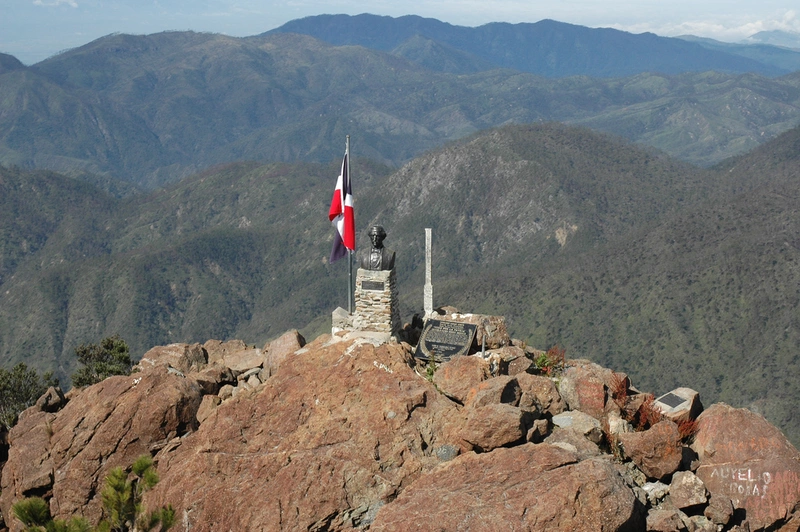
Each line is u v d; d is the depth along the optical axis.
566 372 17.97
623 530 12.30
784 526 13.95
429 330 19.08
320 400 15.89
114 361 28.58
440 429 14.98
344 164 20.98
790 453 14.59
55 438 17.31
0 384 26.81
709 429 15.21
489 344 19.52
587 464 12.90
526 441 14.56
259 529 13.73
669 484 14.34
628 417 16.45
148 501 15.23
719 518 13.45
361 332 19.61
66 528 13.77
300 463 14.45
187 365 21.33
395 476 14.13
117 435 16.70
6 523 16.88
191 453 16.11
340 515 13.78
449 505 12.59
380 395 15.64
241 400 16.27
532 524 12.10
